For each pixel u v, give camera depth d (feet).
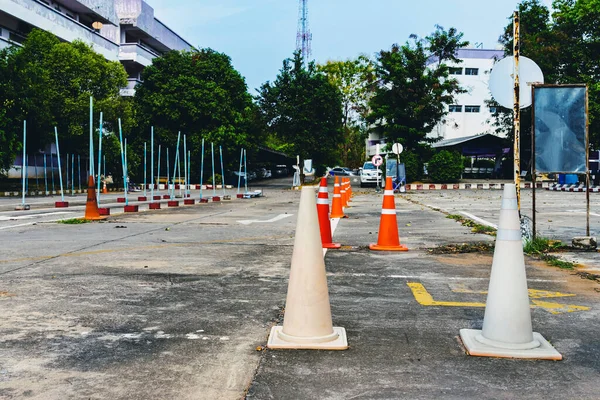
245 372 9.71
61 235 30.25
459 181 130.62
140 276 18.43
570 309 14.21
